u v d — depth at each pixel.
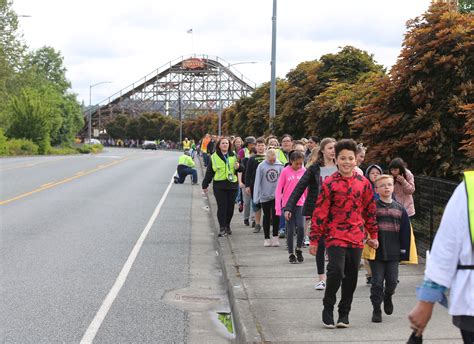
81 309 8.43
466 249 3.64
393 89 12.72
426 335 6.61
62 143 102.38
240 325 7.20
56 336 7.23
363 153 10.10
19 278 10.12
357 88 18.58
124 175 35.09
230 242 13.30
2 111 77.38
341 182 6.96
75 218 17.31
